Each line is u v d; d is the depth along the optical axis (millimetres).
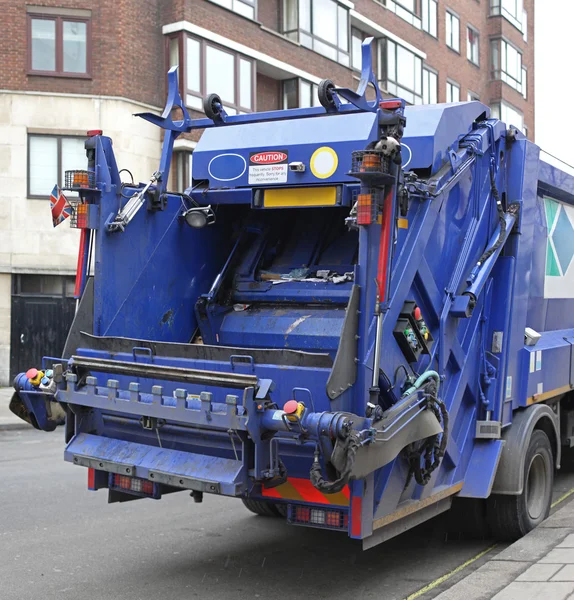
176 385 4691
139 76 19375
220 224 6449
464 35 35312
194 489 4613
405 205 4566
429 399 4941
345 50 26156
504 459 6027
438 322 5422
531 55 41219
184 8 19516
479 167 6039
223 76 20828
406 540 6500
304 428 4133
